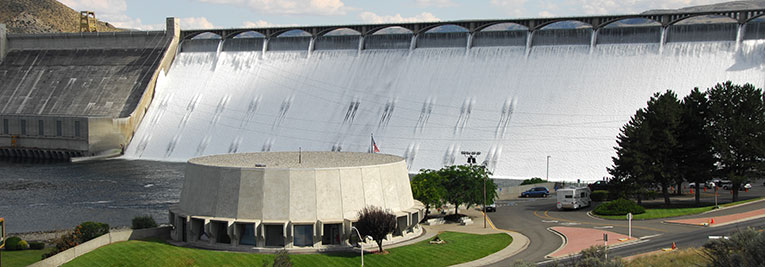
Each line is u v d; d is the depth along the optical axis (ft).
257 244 229.04
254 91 622.13
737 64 466.29
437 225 297.53
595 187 387.55
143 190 426.92
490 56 549.54
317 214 229.04
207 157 278.46
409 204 261.24
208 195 239.09
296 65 626.23
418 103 542.57
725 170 309.22
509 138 490.49
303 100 591.37
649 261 194.49
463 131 508.94
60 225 325.83
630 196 319.27
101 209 364.99
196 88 650.02
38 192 419.54
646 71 488.85
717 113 307.17
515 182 447.42
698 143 308.19
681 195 358.23
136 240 251.60
